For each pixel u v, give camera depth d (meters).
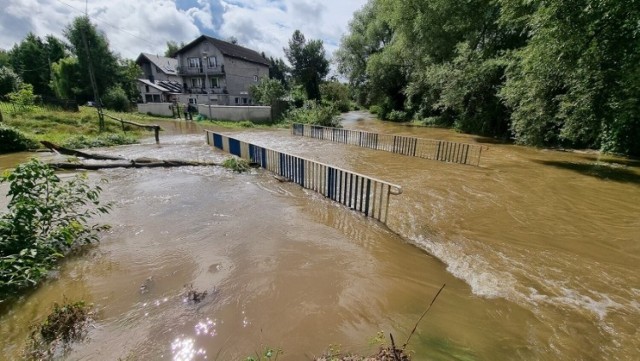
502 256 5.13
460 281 4.37
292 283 4.13
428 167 11.62
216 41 38.59
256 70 42.69
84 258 4.68
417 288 4.15
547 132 15.08
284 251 5.04
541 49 11.77
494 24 20.66
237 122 27.95
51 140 14.39
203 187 8.64
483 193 8.57
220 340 3.10
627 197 8.41
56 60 40.31
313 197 7.89
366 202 6.63
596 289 4.25
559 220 6.74
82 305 3.48
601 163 12.67
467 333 3.32
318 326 3.34
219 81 38.41
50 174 4.77
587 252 5.33
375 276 4.40
